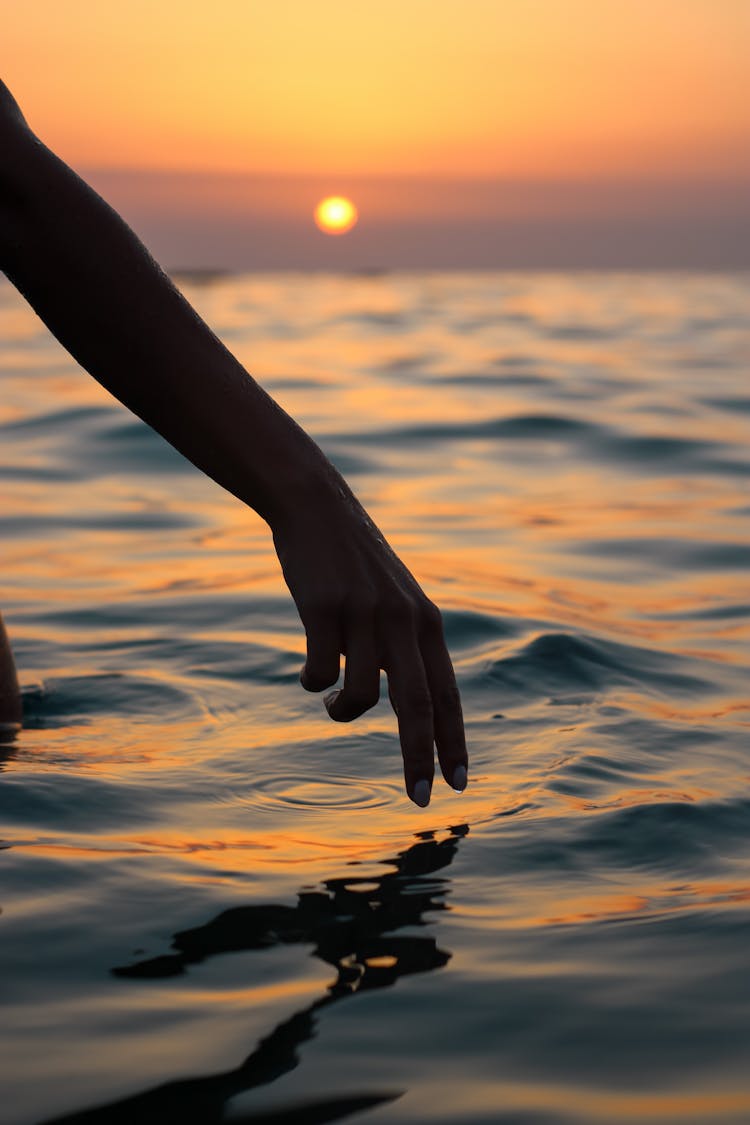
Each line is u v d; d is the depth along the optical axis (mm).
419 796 779
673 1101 790
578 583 3127
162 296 757
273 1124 758
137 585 3012
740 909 1107
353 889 1146
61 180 744
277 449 771
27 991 934
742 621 2664
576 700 1899
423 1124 761
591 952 1015
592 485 4891
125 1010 904
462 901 1122
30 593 2912
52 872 1171
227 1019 891
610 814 1367
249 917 1078
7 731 1695
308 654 775
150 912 1083
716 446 5840
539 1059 842
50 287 747
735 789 1469
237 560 3404
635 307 28109
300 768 1526
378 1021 891
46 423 6328
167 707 1839
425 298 35625
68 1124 754
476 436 6211
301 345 14523
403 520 4145
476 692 1926
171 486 4738
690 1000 929
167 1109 772
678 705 1903
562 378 9773
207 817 1347
